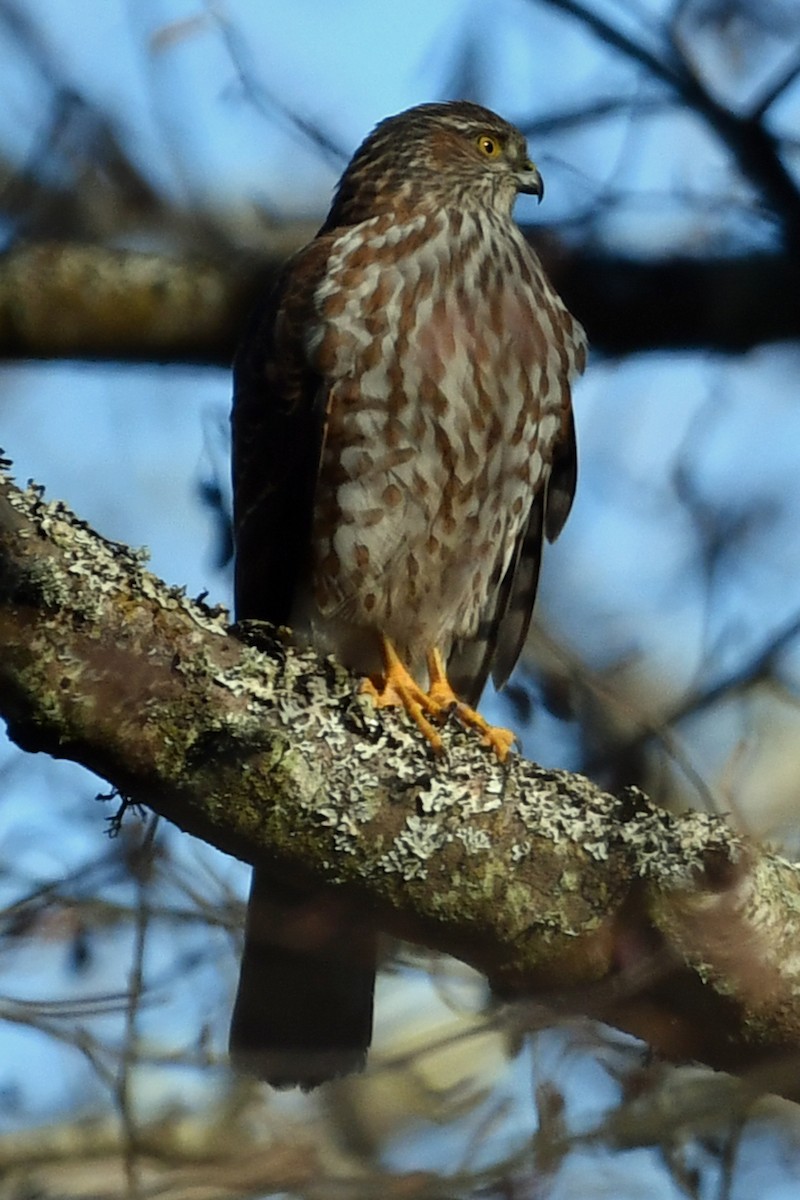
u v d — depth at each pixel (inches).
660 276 489.1
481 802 281.4
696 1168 320.2
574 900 283.9
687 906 280.2
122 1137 352.8
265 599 430.0
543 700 437.4
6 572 249.8
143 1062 333.4
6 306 516.1
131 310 518.0
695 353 500.7
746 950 282.7
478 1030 291.9
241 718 263.9
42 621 252.1
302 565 425.7
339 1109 414.3
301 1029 341.7
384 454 413.4
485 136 465.4
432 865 279.7
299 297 421.4
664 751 422.3
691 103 420.5
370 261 420.8
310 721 273.1
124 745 261.6
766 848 309.7
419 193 453.7
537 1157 276.7
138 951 319.9
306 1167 311.6
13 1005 318.3
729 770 348.5
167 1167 387.2
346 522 416.5
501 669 450.6
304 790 271.6
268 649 277.0
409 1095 420.5
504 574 441.4
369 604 423.8
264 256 523.5
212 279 518.0
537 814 283.7
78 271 516.4
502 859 281.7
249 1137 402.0
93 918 351.9
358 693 280.7
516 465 427.2
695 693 455.8
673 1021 291.4
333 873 278.5
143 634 259.1
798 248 428.1
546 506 447.5
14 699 255.3
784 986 285.6
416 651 435.5
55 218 532.4
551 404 432.5
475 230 433.1
